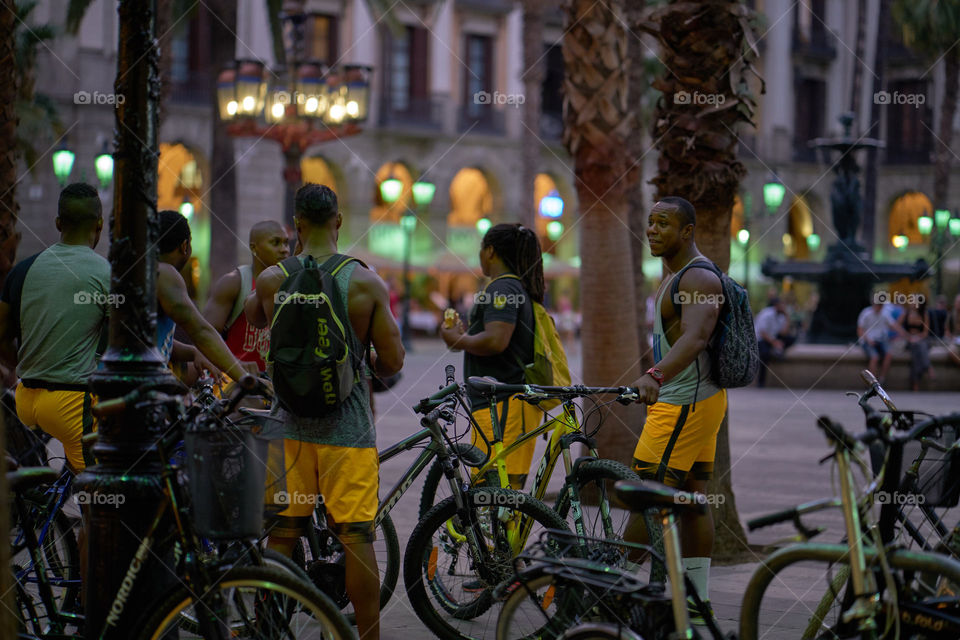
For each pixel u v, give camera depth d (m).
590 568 4.68
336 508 5.57
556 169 54.31
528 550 5.01
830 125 59.91
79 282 6.30
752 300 53.09
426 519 6.30
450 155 51.31
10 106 10.88
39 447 6.74
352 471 5.57
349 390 5.51
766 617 6.39
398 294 48.00
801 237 59.53
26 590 5.98
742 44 8.33
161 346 6.20
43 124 27.73
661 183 8.43
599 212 10.46
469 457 6.71
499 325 7.04
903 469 5.54
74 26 21.34
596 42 10.42
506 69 53.38
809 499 10.66
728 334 6.29
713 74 8.27
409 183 50.53
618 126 10.42
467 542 6.23
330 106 18.08
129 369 5.08
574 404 6.82
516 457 7.09
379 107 49.44
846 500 4.62
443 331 7.39
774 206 31.48
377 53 49.47
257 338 7.68
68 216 6.41
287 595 4.65
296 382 5.41
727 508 8.37
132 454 5.01
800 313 44.88
